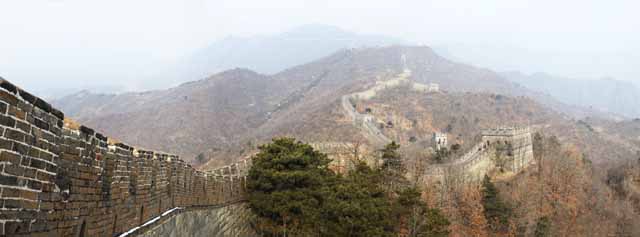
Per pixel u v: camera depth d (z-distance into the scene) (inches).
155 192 453.7
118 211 348.8
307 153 1352.1
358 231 978.7
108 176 326.6
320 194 1204.5
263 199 1231.5
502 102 5438.0
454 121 4414.4
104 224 321.1
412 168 1982.0
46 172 229.6
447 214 1911.9
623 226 2491.4
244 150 3316.9
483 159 2664.9
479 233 1925.4
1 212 188.7
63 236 257.0
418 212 1135.0
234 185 1114.1
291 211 1219.9
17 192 201.8
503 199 2172.7
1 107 184.5
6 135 190.1
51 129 233.9
